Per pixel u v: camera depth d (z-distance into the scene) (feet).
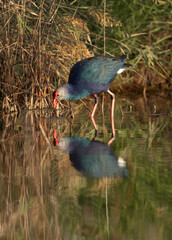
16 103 40.63
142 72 52.24
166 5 50.31
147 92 50.37
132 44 49.70
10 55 39.58
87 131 31.99
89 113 40.04
